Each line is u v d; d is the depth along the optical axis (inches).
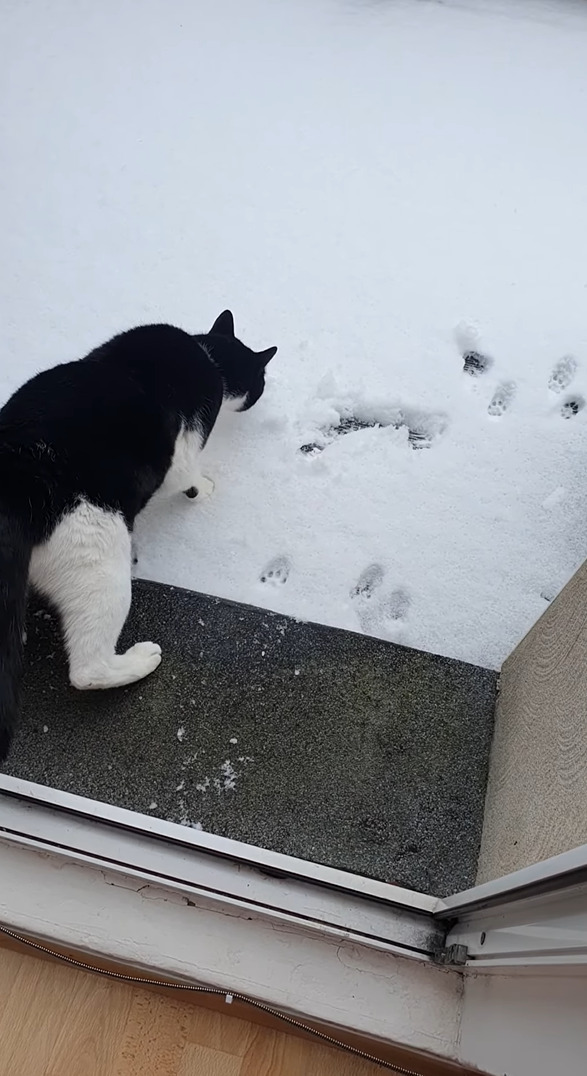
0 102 79.0
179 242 72.2
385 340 67.3
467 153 75.9
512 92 79.1
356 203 73.7
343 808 50.3
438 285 69.6
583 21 83.2
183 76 80.7
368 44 82.0
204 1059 46.4
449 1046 42.3
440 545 59.4
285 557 59.3
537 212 73.0
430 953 44.1
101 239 72.4
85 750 52.1
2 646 43.0
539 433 63.3
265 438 63.8
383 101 78.9
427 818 50.1
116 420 50.9
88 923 45.8
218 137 77.4
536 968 30.4
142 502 52.9
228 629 56.4
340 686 54.2
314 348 67.2
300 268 70.8
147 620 56.8
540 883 29.7
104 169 75.9
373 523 60.1
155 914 45.9
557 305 68.7
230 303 69.6
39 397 49.9
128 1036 46.9
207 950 45.1
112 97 79.6
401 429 64.1
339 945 44.9
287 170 75.5
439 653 56.0
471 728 53.1
